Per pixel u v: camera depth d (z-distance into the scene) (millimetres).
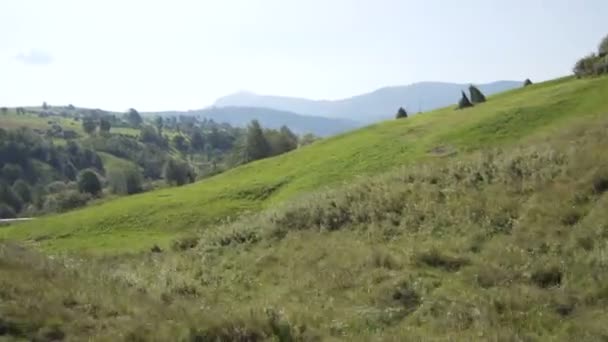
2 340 9508
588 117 31234
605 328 9578
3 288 11664
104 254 29500
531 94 51250
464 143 38938
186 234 31453
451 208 18969
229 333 10133
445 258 14930
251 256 20406
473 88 59938
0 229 47219
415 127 49656
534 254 13891
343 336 10484
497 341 9633
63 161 174875
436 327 10750
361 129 57719
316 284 15008
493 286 12688
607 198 15156
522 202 17641
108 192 129750
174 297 14234
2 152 162125
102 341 9672
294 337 10195
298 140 123438
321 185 38250
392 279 13977
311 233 21562
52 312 10695
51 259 17734
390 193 22453
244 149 100688
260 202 40031
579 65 58281
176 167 125625
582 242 13539
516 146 25938
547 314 10609
